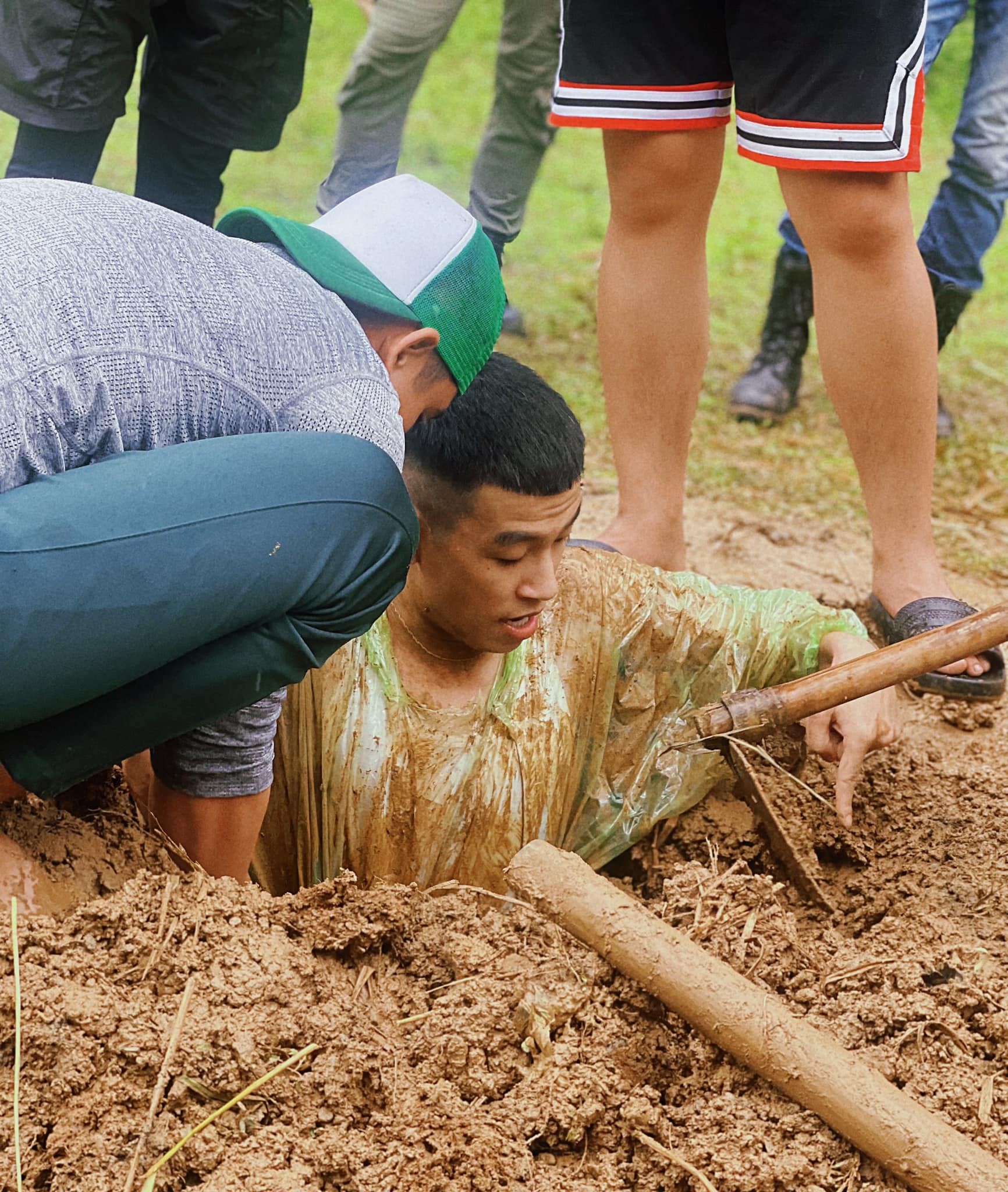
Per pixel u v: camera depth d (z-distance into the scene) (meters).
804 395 6.29
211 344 2.13
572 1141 2.17
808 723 3.09
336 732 2.99
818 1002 2.43
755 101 3.37
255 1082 2.10
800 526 4.99
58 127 4.29
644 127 3.52
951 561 4.84
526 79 5.23
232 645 2.14
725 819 3.29
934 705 3.86
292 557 2.10
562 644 3.12
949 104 9.58
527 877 2.38
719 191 8.57
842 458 5.66
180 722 2.18
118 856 2.42
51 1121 2.05
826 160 3.29
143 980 2.18
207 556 2.04
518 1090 2.20
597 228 7.82
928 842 3.22
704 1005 2.23
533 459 2.62
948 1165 2.06
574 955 2.39
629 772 3.24
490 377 2.71
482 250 2.46
